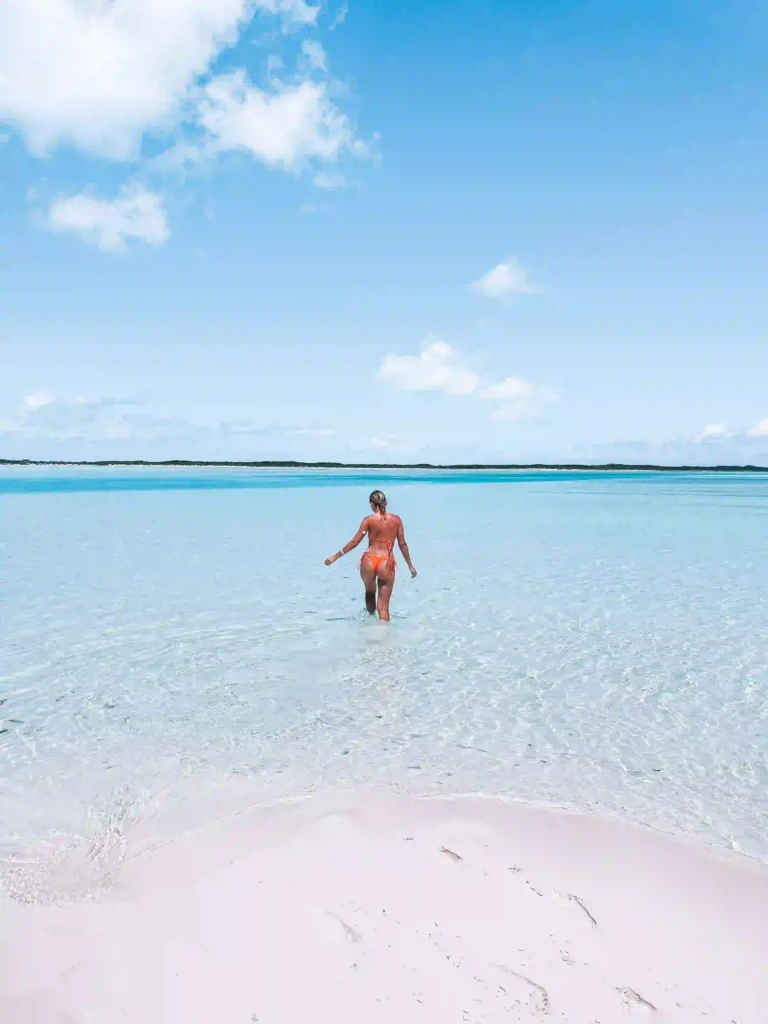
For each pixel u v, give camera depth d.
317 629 9.51
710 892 3.72
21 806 4.72
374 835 4.29
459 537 20.58
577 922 3.40
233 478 94.19
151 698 6.89
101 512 29.14
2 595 11.53
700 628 9.79
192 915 3.43
